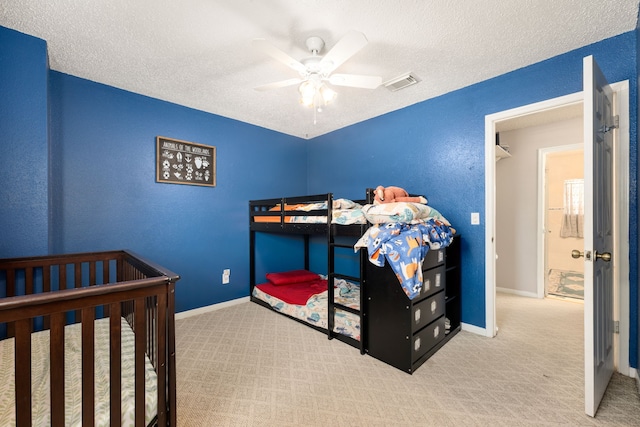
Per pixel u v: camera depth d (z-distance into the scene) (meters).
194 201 3.09
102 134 2.50
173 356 1.18
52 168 2.25
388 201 2.32
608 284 1.76
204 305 3.15
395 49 2.02
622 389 1.70
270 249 3.77
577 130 3.44
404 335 1.92
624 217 1.87
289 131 3.99
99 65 2.21
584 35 1.88
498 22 1.74
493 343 2.35
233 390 1.71
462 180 2.64
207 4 1.57
